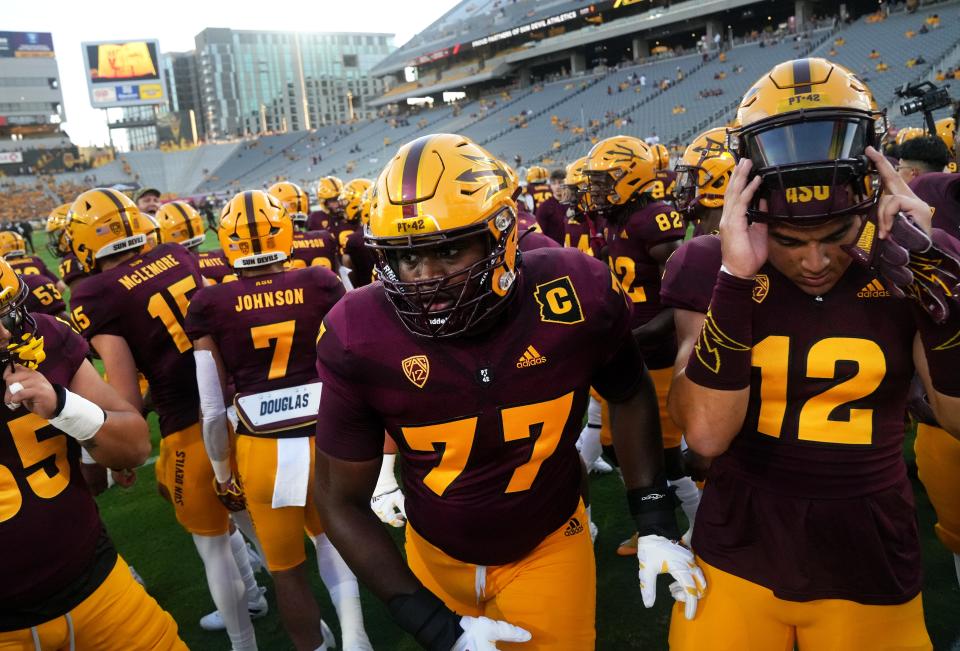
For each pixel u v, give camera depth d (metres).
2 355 1.63
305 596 2.43
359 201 6.83
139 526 3.97
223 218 2.47
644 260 3.21
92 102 65.56
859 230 1.33
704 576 1.61
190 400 2.66
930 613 2.54
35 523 1.71
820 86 1.29
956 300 1.25
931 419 2.20
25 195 51.75
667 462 2.98
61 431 1.79
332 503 1.60
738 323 1.39
